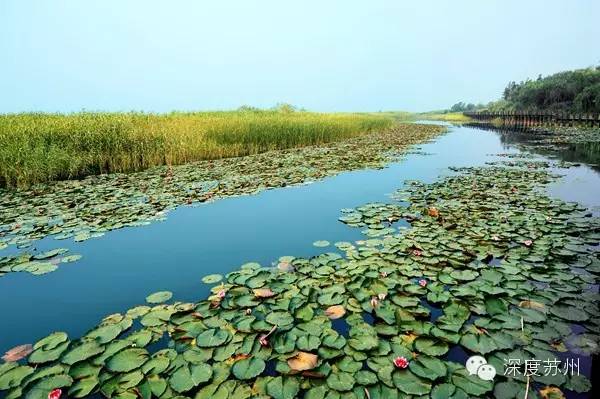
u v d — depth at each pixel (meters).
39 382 1.81
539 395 1.66
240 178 7.12
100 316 2.52
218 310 2.46
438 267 3.02
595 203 4.88
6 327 2.40
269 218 4.65
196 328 2.26
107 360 1.97
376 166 8.55
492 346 2.00
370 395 1.69
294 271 3.07
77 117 10.80
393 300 2.50
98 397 1.72
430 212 4.46
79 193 5.96
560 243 3.41
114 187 6.41
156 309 2.50
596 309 2.34
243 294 2.67
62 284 2.99
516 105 36.06
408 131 23.41
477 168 8.02
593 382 1.72
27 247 3.78
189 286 2.91
